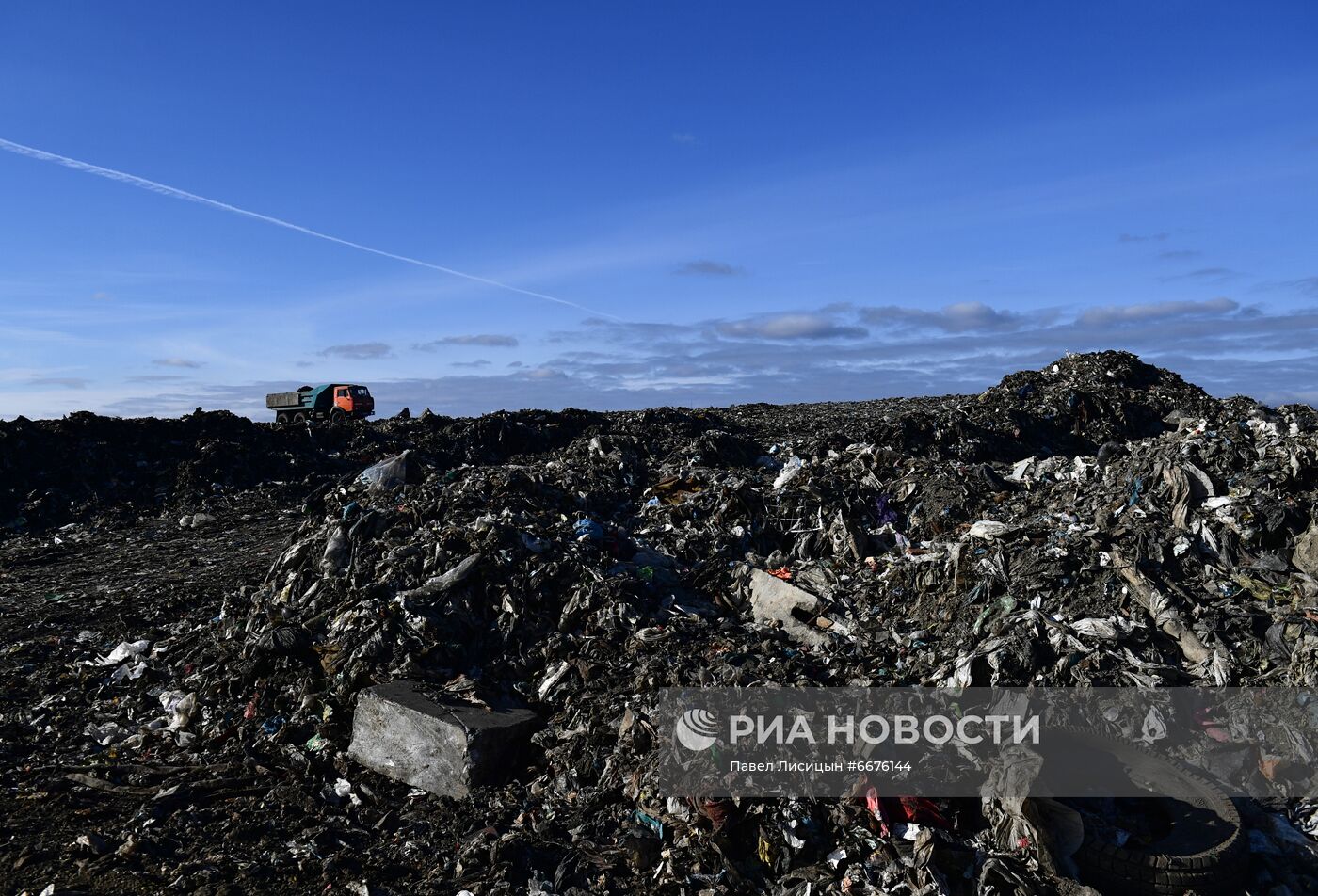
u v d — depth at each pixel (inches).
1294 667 337.4
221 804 335.3
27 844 303.6
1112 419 1081.4
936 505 565.3
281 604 467.8
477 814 324.2
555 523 535.8
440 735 345.7
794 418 1472.7
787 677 374.0
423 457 1091.9
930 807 292.0
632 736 344.8
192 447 1058.7
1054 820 280.2
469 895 276.7
